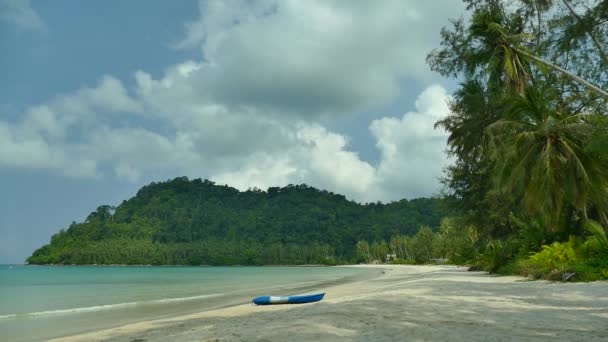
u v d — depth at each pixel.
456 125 31.92
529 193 20.47
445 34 27.45
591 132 19.62
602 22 20.91
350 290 23.16
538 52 23.86
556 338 6.52
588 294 12.77
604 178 19.70
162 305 20.14
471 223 33.91
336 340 6.75
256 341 6.94
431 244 121.94
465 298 12.95
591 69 23.30
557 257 20.78
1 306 21.58
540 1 22.48
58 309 19.39
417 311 10.06
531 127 21.36
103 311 17.92
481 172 30.27
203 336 7.96
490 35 25.06
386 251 170.75
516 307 10.59
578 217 24.92
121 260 198.62
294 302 16.44
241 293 26.94
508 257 29.94
